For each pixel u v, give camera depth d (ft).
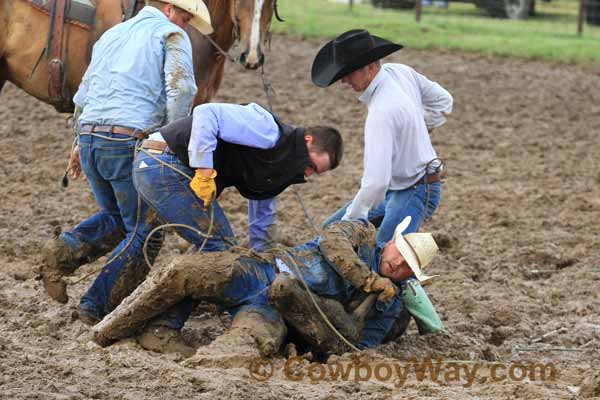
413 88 63.93
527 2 263.08
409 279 61.26
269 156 57.06
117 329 57.06
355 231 58.18
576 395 52.06
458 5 288.10
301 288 56.54
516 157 118.52
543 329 65.62
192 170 57.36
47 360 52.70
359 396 50.67
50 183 96.84
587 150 123.44
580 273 78.95
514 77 172.45
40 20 78.48
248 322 56.13
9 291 66.54
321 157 57.47
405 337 62.95
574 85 168.35
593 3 255.09
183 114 60.64
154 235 62.18
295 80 157.28
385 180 59.88
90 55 78.48
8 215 85.87
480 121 136.77
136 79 60.34
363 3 281.74
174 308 57.93
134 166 57.93
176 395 48.65
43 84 79.82
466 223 91.97
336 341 57.82
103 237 63.41
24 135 115.65
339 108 139.54
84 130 60.59
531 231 90.48
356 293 59.67
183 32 61.57
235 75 157.79
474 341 63.05
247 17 80.69
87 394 48.24
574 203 99.40
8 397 46.57
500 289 74.38
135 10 77.61
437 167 63.00
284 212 91.04
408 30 219.00
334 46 60.08
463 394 51.98
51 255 61.72
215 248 58.85
